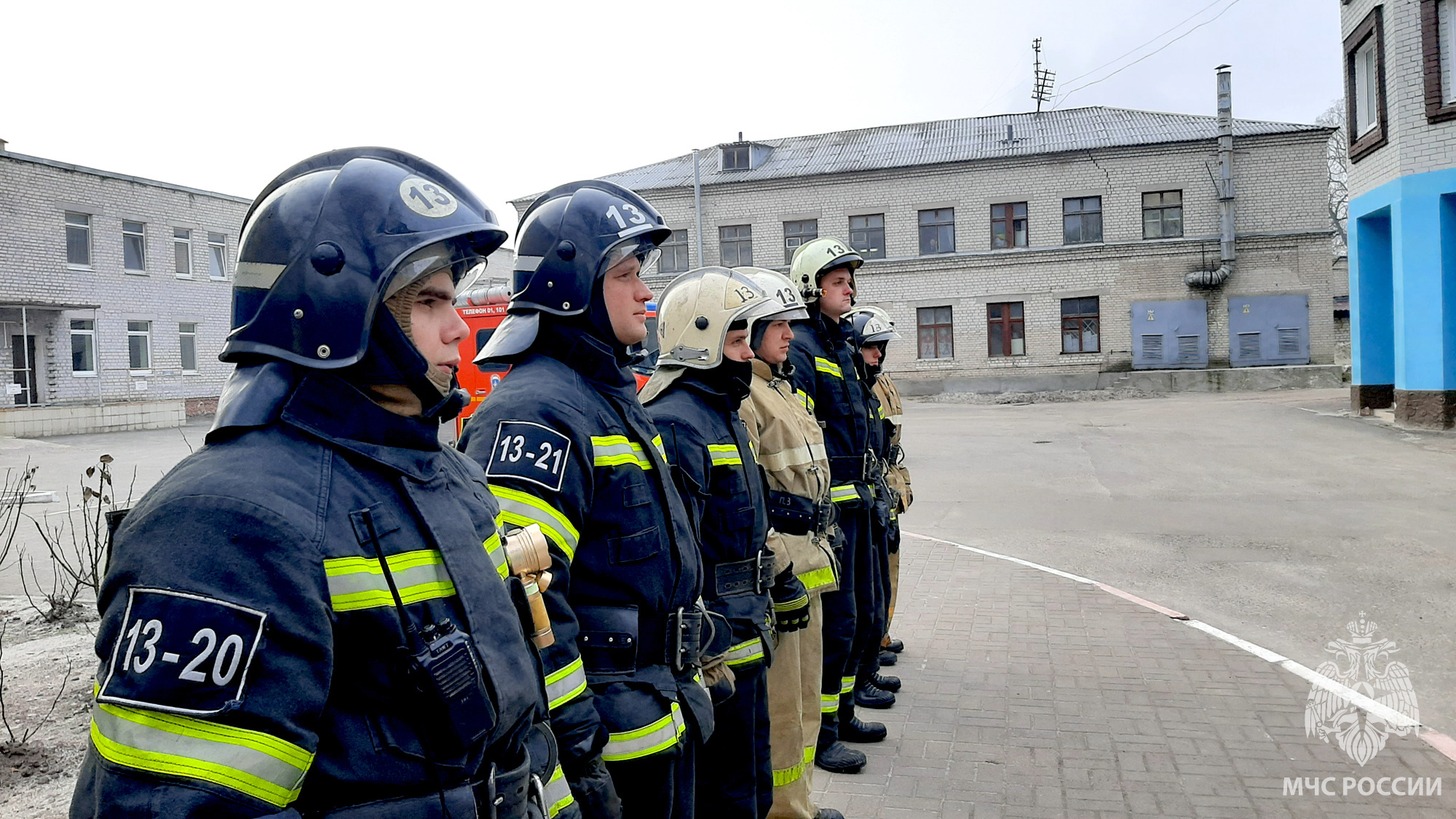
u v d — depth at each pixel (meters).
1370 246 19.59
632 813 2.59
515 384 2.61
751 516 3.22
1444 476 12.67
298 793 1.39
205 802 1.27
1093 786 4.30
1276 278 31.52
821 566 3.96
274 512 1.41
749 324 3.30
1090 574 8.49
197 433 25.02
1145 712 5.16
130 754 1.28
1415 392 17.28
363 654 1.48
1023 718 5.12
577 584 2.59
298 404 1.54
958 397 32.72
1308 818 3.96
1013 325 33.59
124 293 29.16
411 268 1.60
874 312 6.32
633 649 2.56
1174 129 32.91
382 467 1.57
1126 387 32.31
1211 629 6.65
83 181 27.98
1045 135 34.62
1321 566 8.34
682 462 3.09
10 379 25.97
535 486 2.37
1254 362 31.73
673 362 3.31
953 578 8.35
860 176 34.41
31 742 4.40
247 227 1.65
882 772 4.52
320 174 1.66
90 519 11.13
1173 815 4.02
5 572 8.43
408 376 1.61
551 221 2.72
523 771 1.73
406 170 1.72
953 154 34.25
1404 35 17.00
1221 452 15.94
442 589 1.57
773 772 3.53
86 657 5.73
